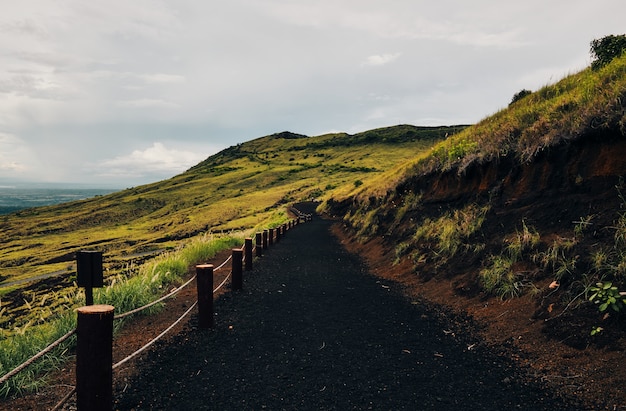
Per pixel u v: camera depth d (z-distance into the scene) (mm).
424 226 11242
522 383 4055
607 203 6477
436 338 5516
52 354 4602
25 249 89750
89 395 2992
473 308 6523
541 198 7973
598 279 5293
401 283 9062
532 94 13750
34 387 3979
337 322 6316
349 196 34969
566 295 5426
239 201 98500
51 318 5594
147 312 6645
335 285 9195
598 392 3697
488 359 4711
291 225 27188
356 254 14516
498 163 9812
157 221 104000
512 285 6379
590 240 6078
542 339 4910
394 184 17359
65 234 108188
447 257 8883
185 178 176875
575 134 7691
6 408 3582
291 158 179375
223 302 7566
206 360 4742
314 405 3662
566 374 4105
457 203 10867
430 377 4266
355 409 3588
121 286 6832
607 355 4191
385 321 6355
